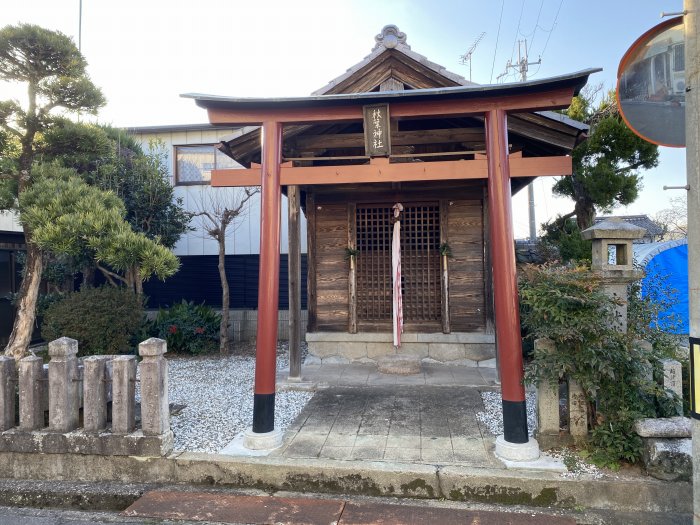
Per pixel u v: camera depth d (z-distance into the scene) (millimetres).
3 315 9164
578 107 9383
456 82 5781
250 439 4152
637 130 2814
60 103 5684
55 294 9219
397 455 3979
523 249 10047
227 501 3602
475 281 7336
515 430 3871
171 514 3447
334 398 5676
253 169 4895
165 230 8914
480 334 7215
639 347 3822
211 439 4402
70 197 5145
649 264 8508
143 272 5125
